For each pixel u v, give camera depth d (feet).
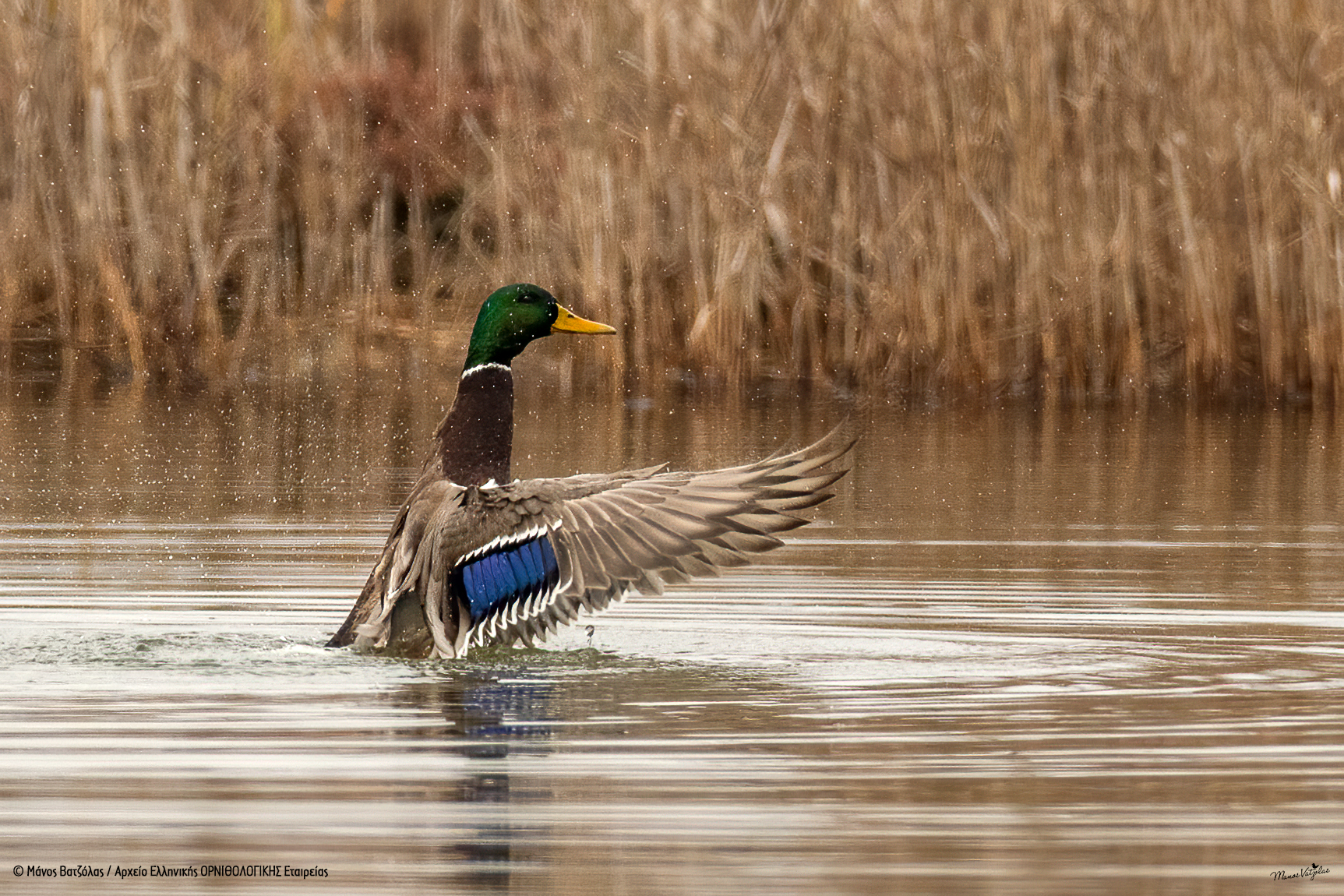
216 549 36.01
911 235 71.61
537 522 23.08
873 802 17.13
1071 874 15.06
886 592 31.09
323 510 41.88
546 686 22.71
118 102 74.74
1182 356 73.00
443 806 17.03
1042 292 71.67
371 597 25.20
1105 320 72.38
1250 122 70.08
